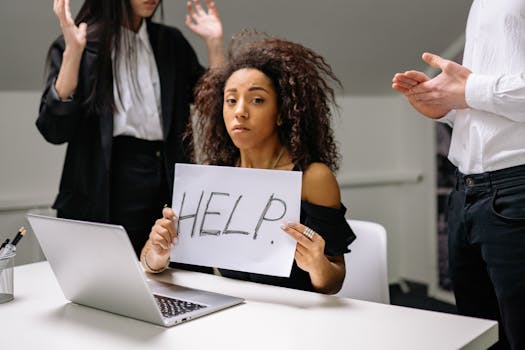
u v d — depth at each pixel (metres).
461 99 1.21
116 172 1.71
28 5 2.06
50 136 1.66
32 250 2.40
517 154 1.18
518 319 1.20
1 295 1.08
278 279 1.21
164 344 0.85
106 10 1.67
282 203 1.07
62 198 1.76
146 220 1.76
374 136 3.43
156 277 1.25
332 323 0.92
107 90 1.66
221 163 1.33
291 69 1.19
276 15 2.51
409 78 1.25
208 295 1.06
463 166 1.29
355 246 1.40
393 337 0.86
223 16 2.44
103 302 1.00
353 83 3.16
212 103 1.30
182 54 1.86
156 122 1.76
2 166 2.36
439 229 3.21
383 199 3.46
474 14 1.31
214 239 1.12
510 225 1.18
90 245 0.93
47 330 0.92
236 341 0.85
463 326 0.90
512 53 1.19
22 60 2.25
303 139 1.21
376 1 2.58
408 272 3.49
